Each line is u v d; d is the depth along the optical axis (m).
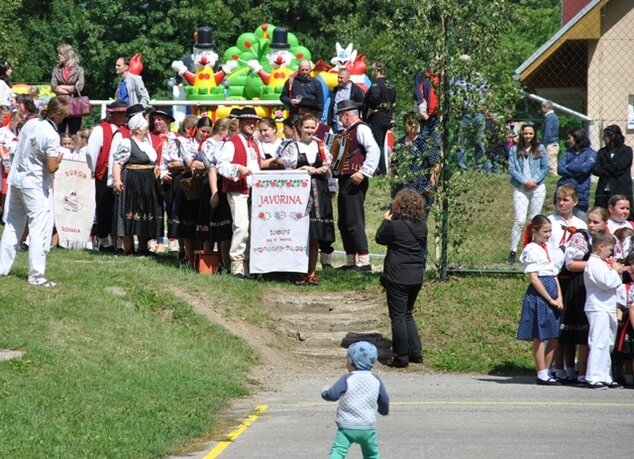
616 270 16.64
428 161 20.69
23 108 25.00
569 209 17.77
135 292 18.89
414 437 12.99
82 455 11.66
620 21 36.47
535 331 16.77
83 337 16.34
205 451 12.44
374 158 21.27
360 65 34.69
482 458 11.94
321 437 13.02
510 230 22.83
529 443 12.65
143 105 24.64
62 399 13.47
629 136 35.41
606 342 16.47
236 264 20.86
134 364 15.77
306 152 20.88
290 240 20.62
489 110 20.47
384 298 20.30
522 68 36.56
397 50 20.80
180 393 14.79
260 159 20.89
